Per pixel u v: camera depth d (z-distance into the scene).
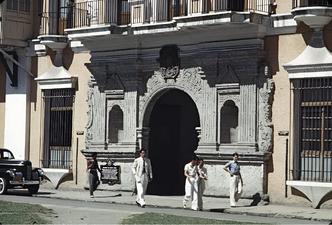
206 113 22.47
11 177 24.03
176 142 26.56
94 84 25.47
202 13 21.86
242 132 21.62
